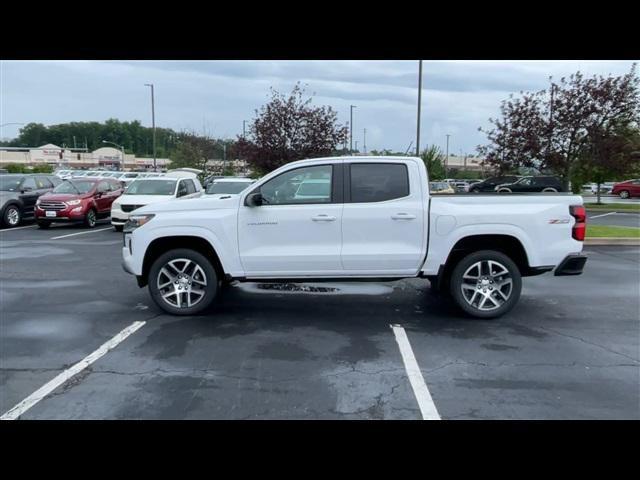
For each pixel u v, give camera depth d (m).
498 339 5.34
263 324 5.80
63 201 15.54
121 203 14.73
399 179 5.86
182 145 47.09
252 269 5.92
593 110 16.44
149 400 3.87
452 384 4.19
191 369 4.48
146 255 6.03
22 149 93.94
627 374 4.43
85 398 3.90
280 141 19.42
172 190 15.52
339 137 19.75
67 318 6.00
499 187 23.19
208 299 6.03
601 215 23.34
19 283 7.89
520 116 17.09
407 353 4.90
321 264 5.86
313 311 6.36
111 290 7.43
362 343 5.18
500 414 3.68
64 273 8.70
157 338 5.30
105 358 4.73
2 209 15.78
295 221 5.80
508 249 6.09
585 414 3.69
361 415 3.66
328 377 4.32
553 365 4.62
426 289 7.52
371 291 7.39
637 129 18.59
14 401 3.85
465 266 5.91
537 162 17.42
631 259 10.49
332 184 5.86
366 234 5.81
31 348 4.98
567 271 5.87
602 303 6.84
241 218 5.85
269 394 3.99
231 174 44.16
